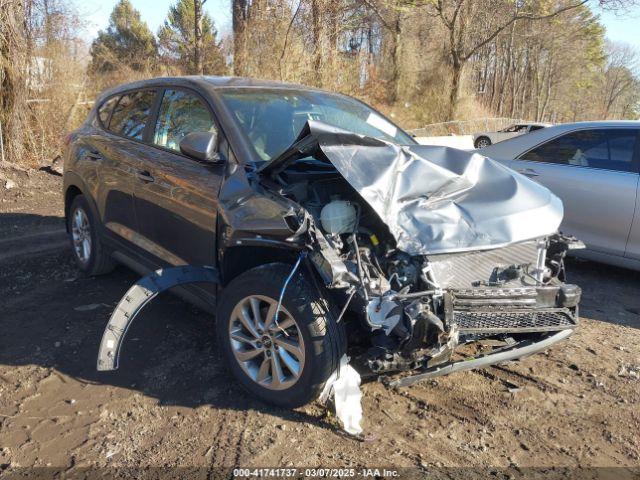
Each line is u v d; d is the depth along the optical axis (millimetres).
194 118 4148
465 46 29516
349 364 3127
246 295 3295
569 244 3527
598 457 3012
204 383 3621
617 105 78250
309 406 3371
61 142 12000
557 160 6016
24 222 7789
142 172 4355
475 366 3193
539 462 2953
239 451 2975
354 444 3047
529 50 49094
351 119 4551
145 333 4293
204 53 17750
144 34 41688
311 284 3072
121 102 5145
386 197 3094
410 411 3371
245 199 3391
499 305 3145
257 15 15328
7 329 4375
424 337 2840
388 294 2867
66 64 12484
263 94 4320
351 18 17781
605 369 3949
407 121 29203
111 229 4887
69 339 4211
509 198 3445
